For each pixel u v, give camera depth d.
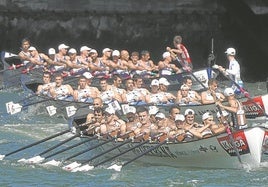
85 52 44.41
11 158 29.98
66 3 61.59
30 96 39.62
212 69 40.50
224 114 29.45
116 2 61.59
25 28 61.56
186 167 27.83
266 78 60.69
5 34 61.50
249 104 36.00
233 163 26.95
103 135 29.17
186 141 27.14
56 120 39.84
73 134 31.81
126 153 28.94
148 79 40.59
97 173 27.02
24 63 44.84
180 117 27.64
